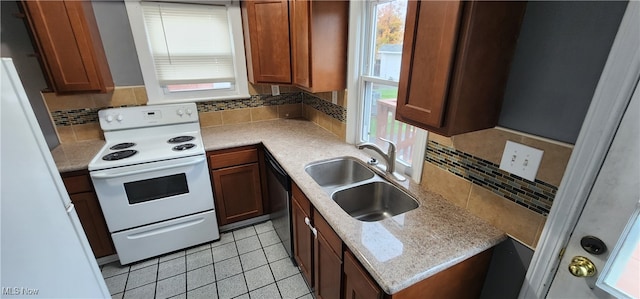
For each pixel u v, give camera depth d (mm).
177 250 2215
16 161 927
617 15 686
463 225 1143
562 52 813
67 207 1180
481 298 1247
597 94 745
